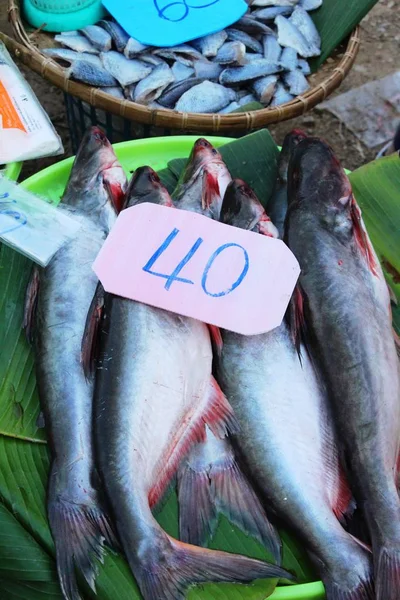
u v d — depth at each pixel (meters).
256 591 1.16
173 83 2.42
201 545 1.24
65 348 1.41
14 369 1.44
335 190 1.61
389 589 1.16
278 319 1.34
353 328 1.43
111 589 1.15
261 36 2.65
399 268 1.70
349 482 1.34
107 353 1.35
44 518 1.24
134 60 2.40
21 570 1.19
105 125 2.57
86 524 1.21
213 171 1.72
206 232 1.41
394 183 1.79
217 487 1.32
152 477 1.26
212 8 2.51
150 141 1.95
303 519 1.25
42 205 1.58
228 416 1.35
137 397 1.30
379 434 1.34
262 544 1.26
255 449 1.33
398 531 1.22
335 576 1.19
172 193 1.76
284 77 2.51
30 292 1.52
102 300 1.40
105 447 1.25
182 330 1.39
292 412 1.36
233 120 2.15
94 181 1.68
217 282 1.37
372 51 3.70
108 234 1.53
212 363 1.44
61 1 2.42
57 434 1.30
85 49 2.42
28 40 2.29
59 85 2.25
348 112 3.40
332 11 2.65
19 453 1.33
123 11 2.45
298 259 1.53
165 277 1.37
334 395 1.40
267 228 1.59
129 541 1.16
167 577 1.13
